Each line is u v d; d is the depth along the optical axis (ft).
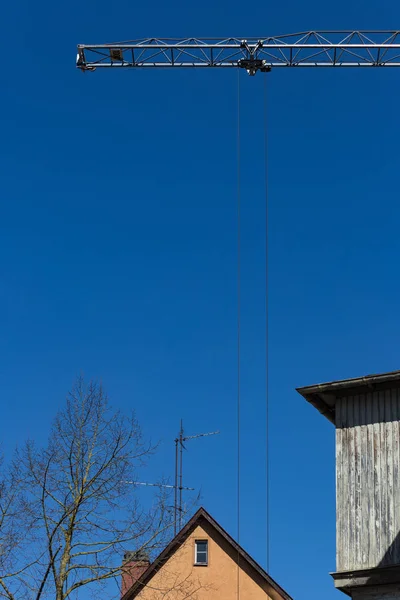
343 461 92.27
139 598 121.90
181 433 146.72
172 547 128.88
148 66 185.88
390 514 88.02
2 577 89.15
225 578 126.93
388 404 92.17
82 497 94.07
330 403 96.22
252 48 181.06
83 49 184.96
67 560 91.35
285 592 125.39
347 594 88.48
